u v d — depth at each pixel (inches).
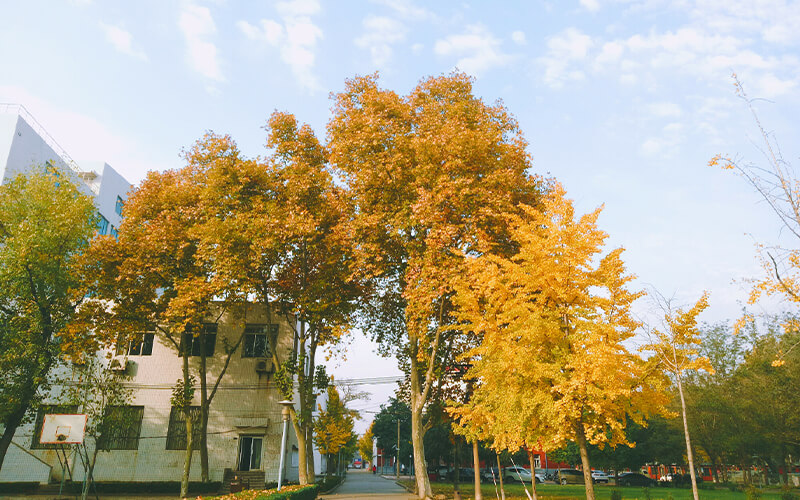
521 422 500.7
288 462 1251.2
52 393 1096.8
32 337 879.7
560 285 512.7
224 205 985.5
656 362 475.2
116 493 1053.2
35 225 872.3
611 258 514.9
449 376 991.0
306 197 1004.6
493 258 581.0
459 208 809.5
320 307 975.6
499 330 555.8
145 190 1054.4
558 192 546.3
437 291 792.9
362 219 874.1
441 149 842.8
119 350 1183.6
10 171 1218.0
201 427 1093.1
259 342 1240.8
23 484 1037.2
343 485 1726.1
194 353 1216.8
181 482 1054.4
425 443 1894.7
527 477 1915.6
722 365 1411.2
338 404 1878.7
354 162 933.8
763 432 1222.9
